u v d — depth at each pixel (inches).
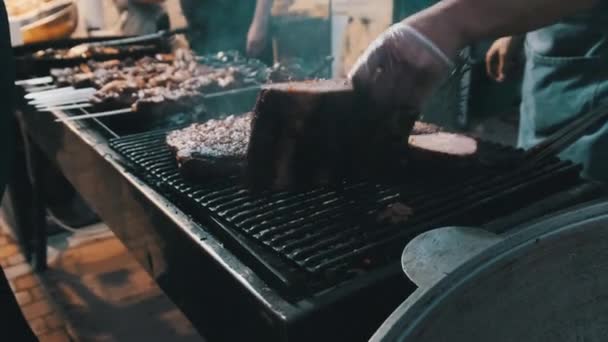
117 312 100.6
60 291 107.7
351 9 159.6
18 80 117.0
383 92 44.4
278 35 174.4
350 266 40.8
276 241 42.8
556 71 75.3
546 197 51.6
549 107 78.2
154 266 58.7
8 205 126.8
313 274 38.2
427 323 22.6
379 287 38.4
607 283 26.8
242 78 98.2
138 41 134.4
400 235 42.1
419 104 45.2
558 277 25.9
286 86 48.9
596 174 72.6
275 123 48.5
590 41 70.5
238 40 146.9
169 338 93.0
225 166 56.1
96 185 73.7
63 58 121.0
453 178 54.6
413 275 27.5
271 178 51.0
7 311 58.6
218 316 45.1
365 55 44.7
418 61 41.3
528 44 82.2
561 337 26.7
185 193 53.8
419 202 49.6
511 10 41.9
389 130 48.3
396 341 21.9
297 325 34.8
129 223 63.6
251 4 142.2
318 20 177.0
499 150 58.4
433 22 41.6
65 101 87.0
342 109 47.5
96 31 186.4
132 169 62.6
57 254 121.7
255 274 39.8
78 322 97.8
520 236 25.3
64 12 136.2
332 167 50.6
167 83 97.1
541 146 54.2
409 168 54.5
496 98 193.8
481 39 43.6
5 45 51.1
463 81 174.9
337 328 36.9
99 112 84.8
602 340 27.3
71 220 130.0
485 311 24.5
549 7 42.5
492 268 24.1
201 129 68.3
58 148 87.8
